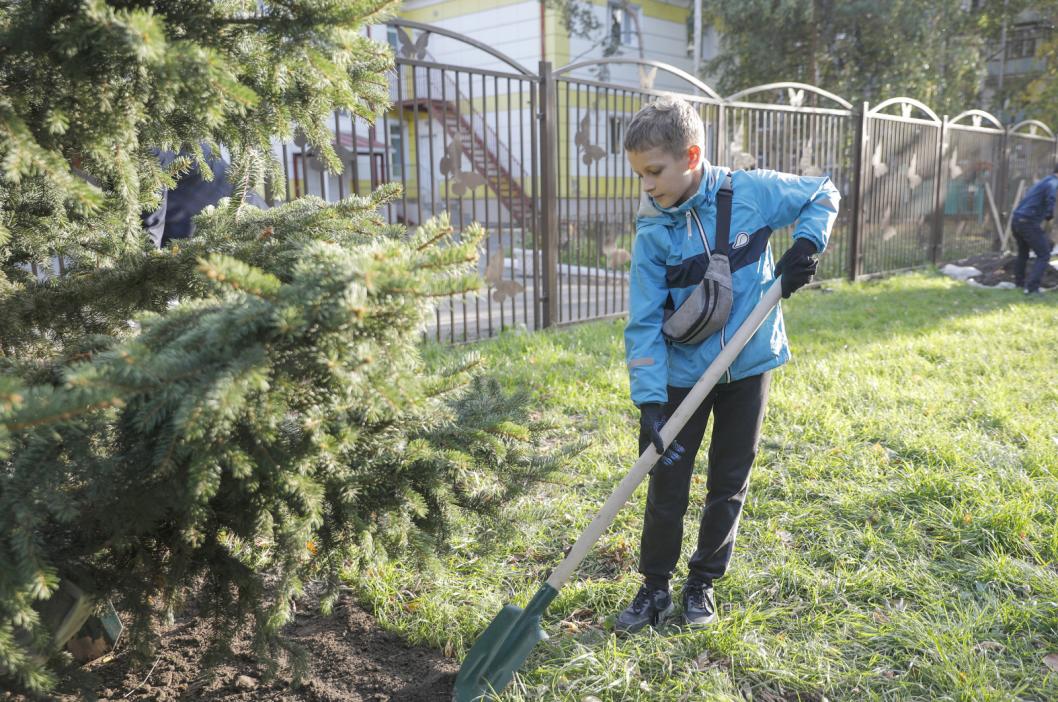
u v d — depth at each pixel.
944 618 2.48
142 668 2.31
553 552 2.99
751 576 2.73
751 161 8.90
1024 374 5.11
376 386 1.58
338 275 1.52
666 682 2.21
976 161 12.95
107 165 1.70
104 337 1.81
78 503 1.48
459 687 2.21
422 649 2.45
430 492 1.93
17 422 1.31
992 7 20.53
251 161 2.11
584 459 3.79
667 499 2.39
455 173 6.23
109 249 2.04
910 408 4.40
